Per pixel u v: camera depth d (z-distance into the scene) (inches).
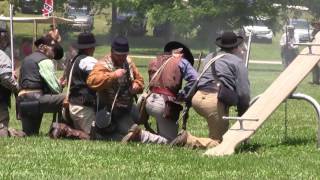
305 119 1336.1
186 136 946.7
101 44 4485.7
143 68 3240.7
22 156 864.9
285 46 2760.8
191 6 3722.9
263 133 1099.9
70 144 956.6
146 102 1003.9
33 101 1052.5
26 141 989.2
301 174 764.6
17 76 1175.0
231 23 3663.9
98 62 1004.6
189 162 825.5
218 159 842.2
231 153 882.1
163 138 986.1
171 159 844.6
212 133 965.2
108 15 5068.9
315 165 812.0
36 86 1061.8
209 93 949.8
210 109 947.3
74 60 1030.4
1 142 976.3
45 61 1066.1
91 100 1021.8
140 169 784.9
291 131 1130.7
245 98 944.3
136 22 4699.8
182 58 992.9
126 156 865.5
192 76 972.6
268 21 3718.0
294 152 900.6
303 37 3553.2
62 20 3061.0
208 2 3617.1
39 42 1080.2
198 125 1248.8
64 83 1098.1
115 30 4749.0
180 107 991.0
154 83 1000.2
